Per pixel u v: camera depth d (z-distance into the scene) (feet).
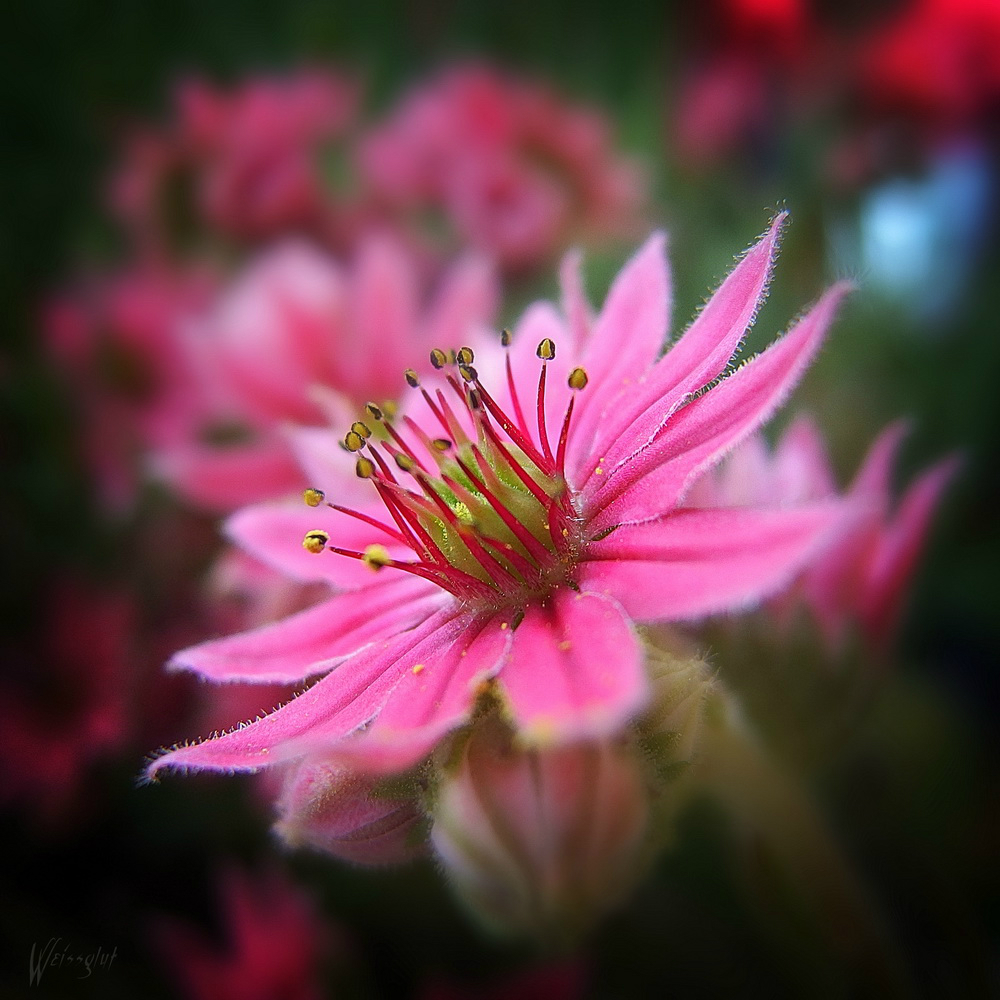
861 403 0.20
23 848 0.19
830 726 0.15
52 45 0.26
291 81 0.24
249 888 0.18
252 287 0.20
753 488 0.15
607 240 0.22
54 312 0.22
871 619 0.15
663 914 0.18
